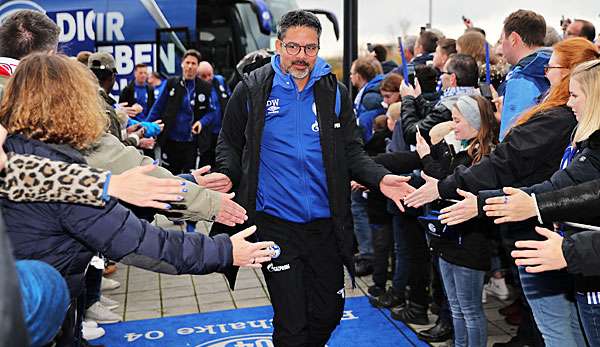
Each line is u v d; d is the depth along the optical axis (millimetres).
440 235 3066
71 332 1883
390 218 4504
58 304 1178
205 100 7367
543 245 1866
